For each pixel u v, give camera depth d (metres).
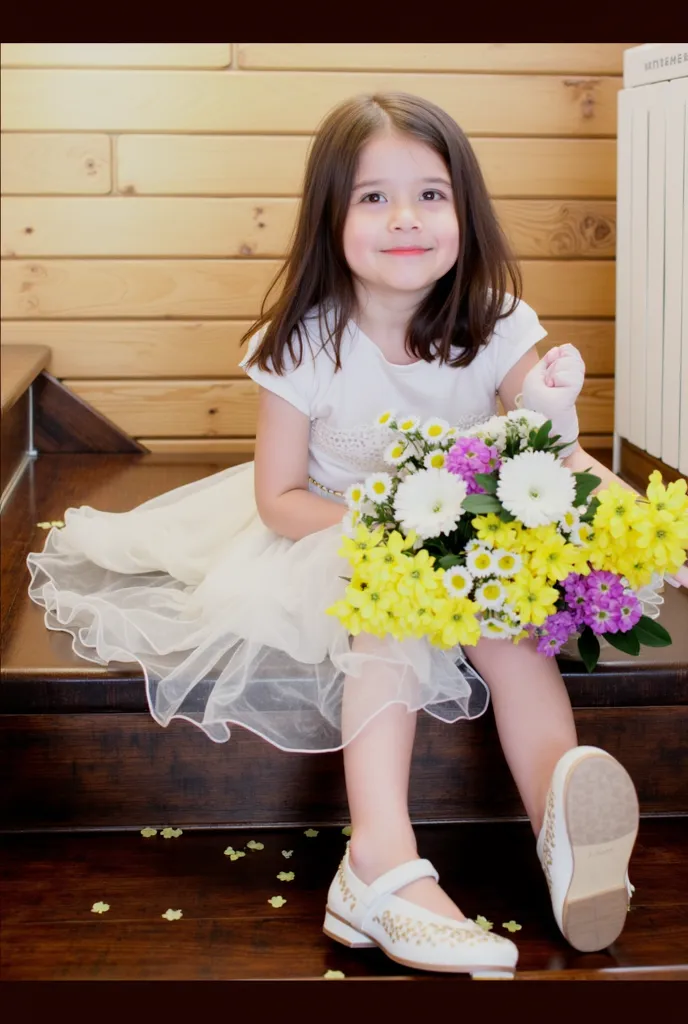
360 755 1.19
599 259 2.40
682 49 1.81
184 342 2.42
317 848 1.34
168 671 1.32
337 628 1.27
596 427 2.47
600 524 1.20
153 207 2.35
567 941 1.15
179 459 2.40
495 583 1.18
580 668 1.35
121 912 1.21
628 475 2.22
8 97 2.29
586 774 1.07
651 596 1.48
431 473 1.22
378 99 1.41
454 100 2.32
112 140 2.32
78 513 1.74
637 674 1.35
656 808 1.40
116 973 1.11
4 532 1.88
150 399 2.45
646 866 1.29
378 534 1.21
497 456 1.23
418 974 1.10
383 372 1.46
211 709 1.27
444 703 1.31
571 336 2.43
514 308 1.50
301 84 2.30
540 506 1.16
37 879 1.27
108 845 1.34
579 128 2.34
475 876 1.27
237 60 2.29
